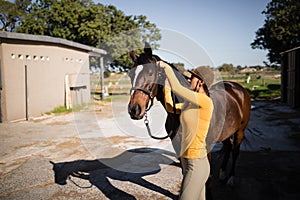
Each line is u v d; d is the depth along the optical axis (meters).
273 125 6.72
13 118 8.12
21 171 3.74
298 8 15.45
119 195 2.93
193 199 1.84
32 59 8.80
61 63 10.27
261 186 3.09
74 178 3.44
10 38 7.87
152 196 2.89
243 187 3.08
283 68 11.37
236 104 2.94
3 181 3.39
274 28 16.31
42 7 20.19
